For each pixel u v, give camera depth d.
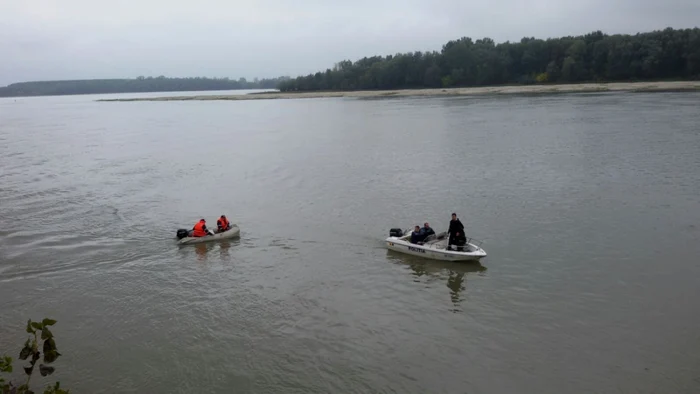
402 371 16.95
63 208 37.59
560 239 27.84
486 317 20.19
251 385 16.50
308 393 16.03
